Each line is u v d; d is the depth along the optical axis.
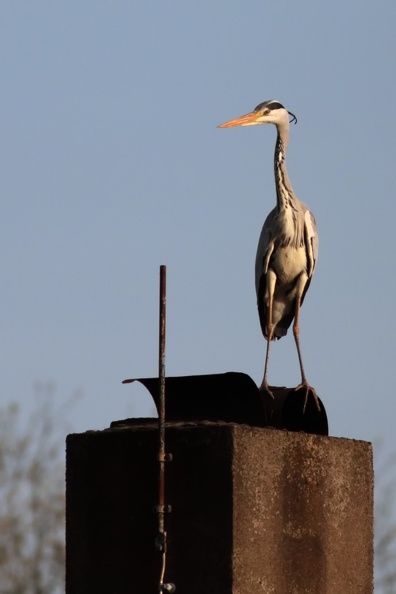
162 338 11.78
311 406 13.08
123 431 11.63
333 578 12.09
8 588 28.47
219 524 11.02
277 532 11.44
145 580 11.28
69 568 11.66
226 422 11.80
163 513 11.23
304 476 11.83
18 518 28.95
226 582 10.91
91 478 11.71
